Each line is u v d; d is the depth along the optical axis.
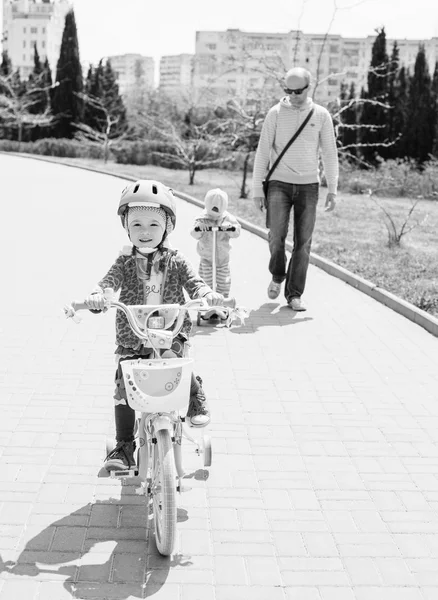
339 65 89.50
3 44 140.50
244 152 29.19
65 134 48.47
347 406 5.95
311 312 8.70
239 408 5.82
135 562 3.83
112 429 5.32
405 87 34.12
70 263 11.20
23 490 4.48
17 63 135.38
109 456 4.21
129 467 4.20
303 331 7.93
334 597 3.60
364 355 7.21
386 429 5.54
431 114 33.09
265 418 5.65
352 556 3.95
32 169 29.30
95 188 22.53
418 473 4.88
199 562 3.85
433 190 24.52
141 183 4.22
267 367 6.77
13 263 11.06
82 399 5.84
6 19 138.88
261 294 9.53
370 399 6.11
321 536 4.12
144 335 3.89
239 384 6.33
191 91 51.09
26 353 6.92
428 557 3.96
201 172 31.61
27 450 4.97
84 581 3.66
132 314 3.86
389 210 19.67
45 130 48.72
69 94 48.12
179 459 4.32
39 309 8.48
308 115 8.31
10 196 19.50
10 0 137.25
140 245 4.21
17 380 6.22
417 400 6.12
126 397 3.93
